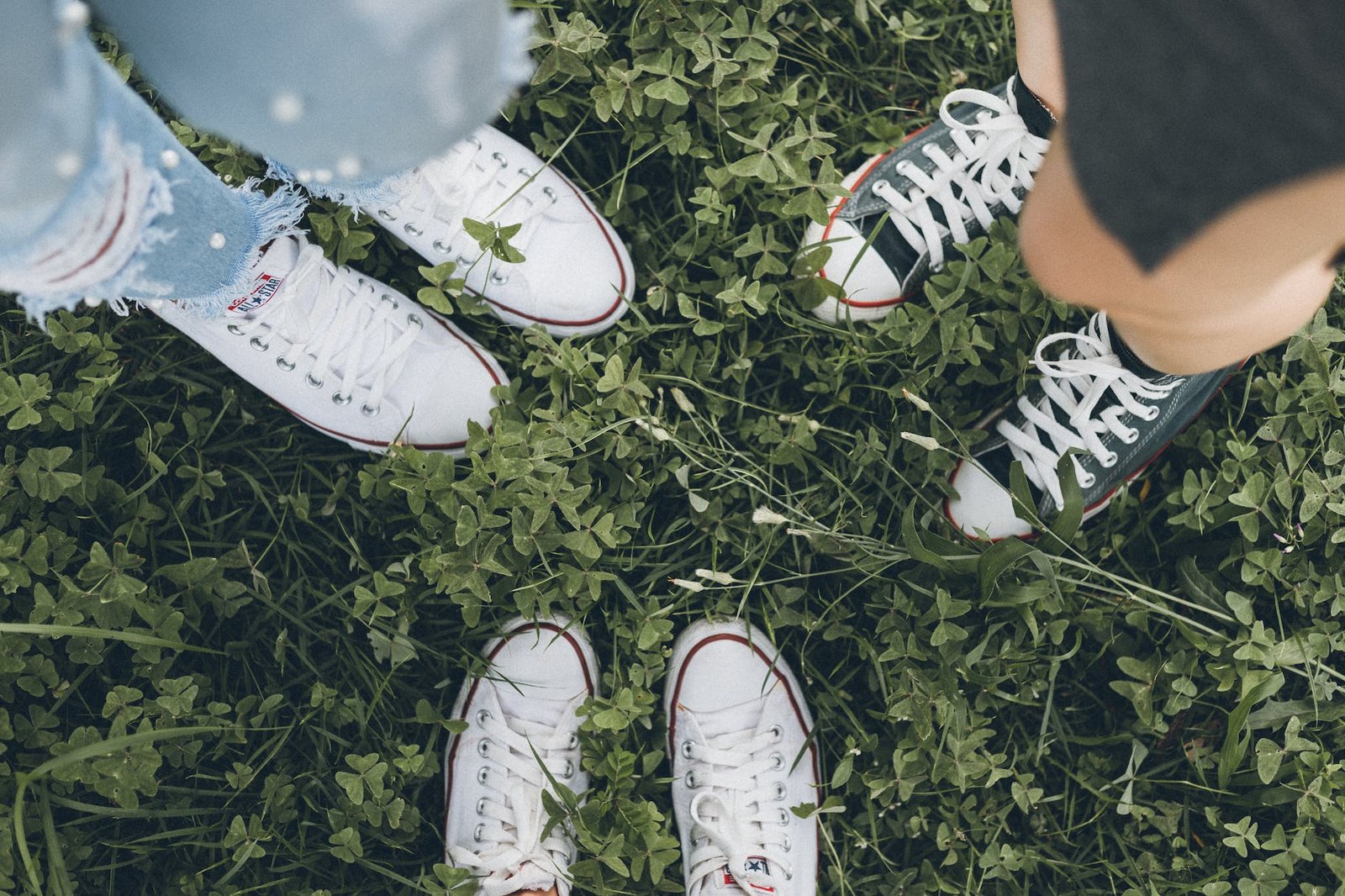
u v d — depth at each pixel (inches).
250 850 77.8
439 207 79.7
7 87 28.0
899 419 86.8
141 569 82.3
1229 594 81.8
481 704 84.4
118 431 83.4
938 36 89.7
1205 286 42.7
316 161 36.6
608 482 85.4
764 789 84.9
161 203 46.6
